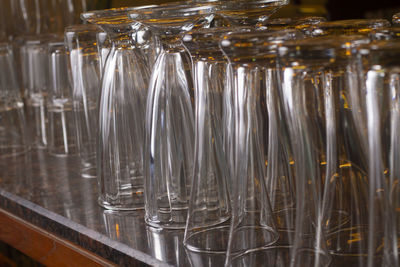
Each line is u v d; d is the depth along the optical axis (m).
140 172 0.79
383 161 0.47
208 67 0.64
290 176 0.61
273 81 0.59
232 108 0.61
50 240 0.79
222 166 0.66
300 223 0.53
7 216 0.90
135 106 0.79
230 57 0.56
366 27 0.58
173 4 0.64
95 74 1.00
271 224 0.60
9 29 1.41
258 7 0.65
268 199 0.60
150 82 0.72
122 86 0.79
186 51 0.71
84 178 1.00
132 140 0.79
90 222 0.75
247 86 0.57
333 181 0.55
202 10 0.64
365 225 0.56
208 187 0.65
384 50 0.43
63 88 1.17
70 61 1.03
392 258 0.48
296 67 0.49
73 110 1.03
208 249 0.62
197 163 0.65
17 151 1.24
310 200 0.53
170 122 0.70
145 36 0.78
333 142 0.54
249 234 0.59
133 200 0.80
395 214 0.48
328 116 0.53
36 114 1.29
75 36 1.01
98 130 0.81
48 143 1.22
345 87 0.52
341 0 2.22
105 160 0.80
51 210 0.82
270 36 0.52
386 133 0.47
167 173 0.71
